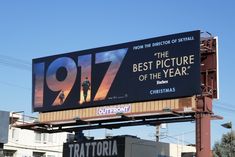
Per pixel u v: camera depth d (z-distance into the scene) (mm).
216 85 31969
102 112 35344
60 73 38031
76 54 37438
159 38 33625
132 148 35906
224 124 34062
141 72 33969
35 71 39375
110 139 35969
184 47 32438
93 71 36312
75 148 37594
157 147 38531
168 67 32875
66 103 37188
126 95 34281
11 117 45812
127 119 34281
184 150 49406
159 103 33000
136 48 34531
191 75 31828
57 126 38344
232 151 47906
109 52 35750
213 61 32344
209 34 32688
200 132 31125
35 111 38844
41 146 77562
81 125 37562
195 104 31594
